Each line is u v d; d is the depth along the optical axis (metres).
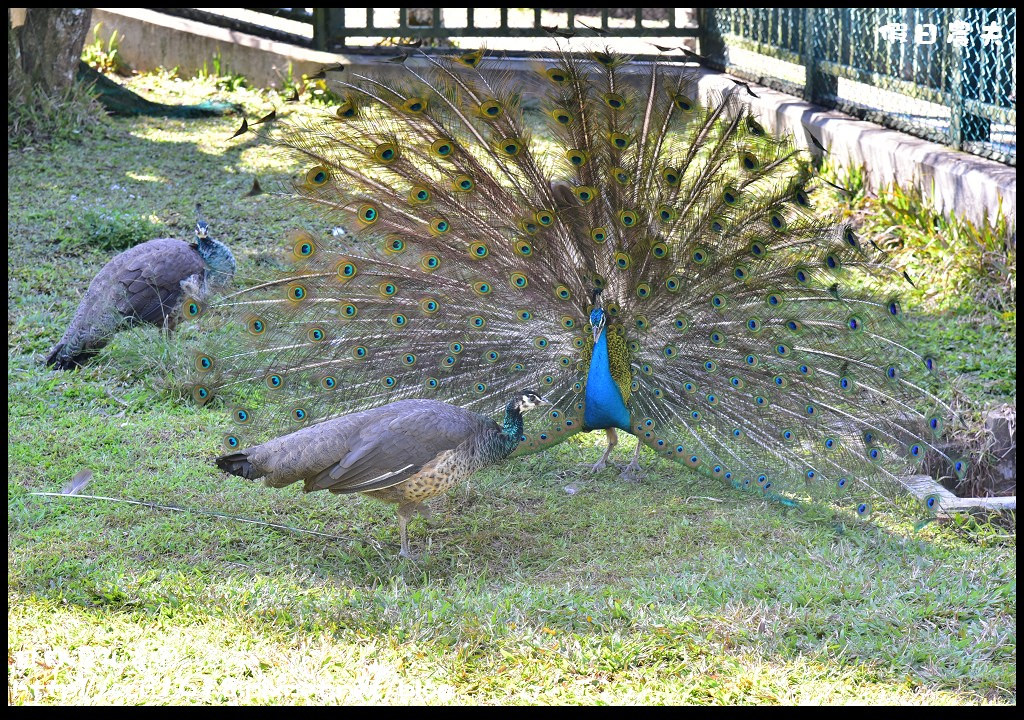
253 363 7.22
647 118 6.84
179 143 14.31
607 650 5.35
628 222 6.91
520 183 7.12
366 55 16.45
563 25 19.80
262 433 7.08
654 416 7.16
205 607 5.68
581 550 6.58
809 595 5.87
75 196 12.26
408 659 5.30
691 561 6.36
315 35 16.39
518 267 7.12
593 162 6.96
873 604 5.82
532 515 7.02
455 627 5.52
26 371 8.51
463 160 7.04
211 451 7.61
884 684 5.18
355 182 7.08
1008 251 9.95
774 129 14.04
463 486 7.35
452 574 6.28
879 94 13.12
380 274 7.15
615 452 7.99
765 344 6.95
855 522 6.88
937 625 5.68
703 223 6.91
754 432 6.96
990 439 7.58
